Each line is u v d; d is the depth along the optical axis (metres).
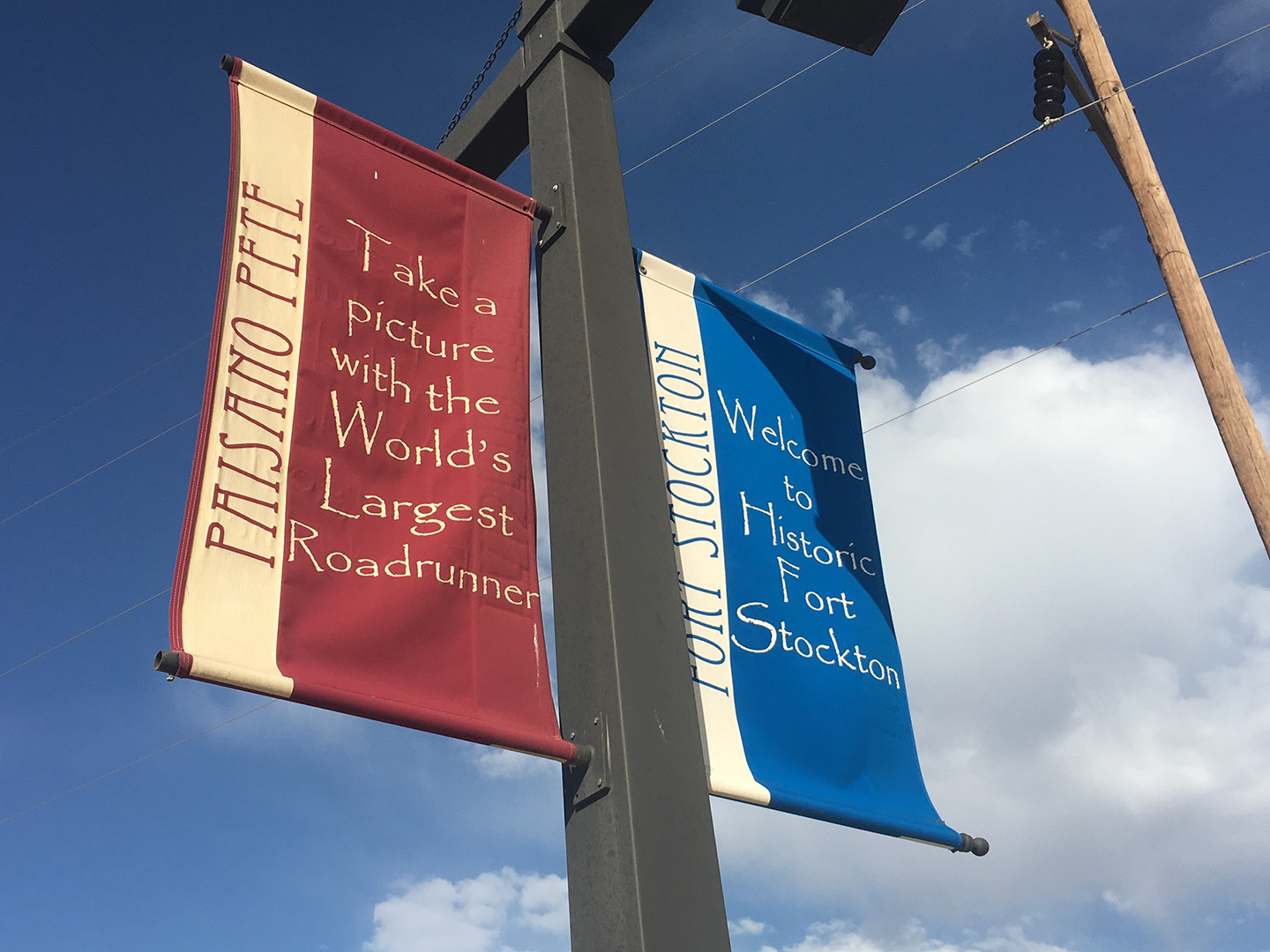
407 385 3.63
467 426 3.66
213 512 3.01
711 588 4.02
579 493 3.49
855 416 5.18
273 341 3.43
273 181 3.75
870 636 4.41
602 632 3.20
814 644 4.18
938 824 4.04
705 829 3.04
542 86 4.60
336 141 3.99
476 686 3.14
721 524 4.23
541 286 4.12
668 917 2.78
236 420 3.21
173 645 2.72
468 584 3.33
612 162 4.44
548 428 3.73
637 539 3.42
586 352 3.72
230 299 3.41
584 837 2.96
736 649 3.93
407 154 4.13
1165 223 4.92
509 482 3.62
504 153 5.05
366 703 2.88
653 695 3.16
